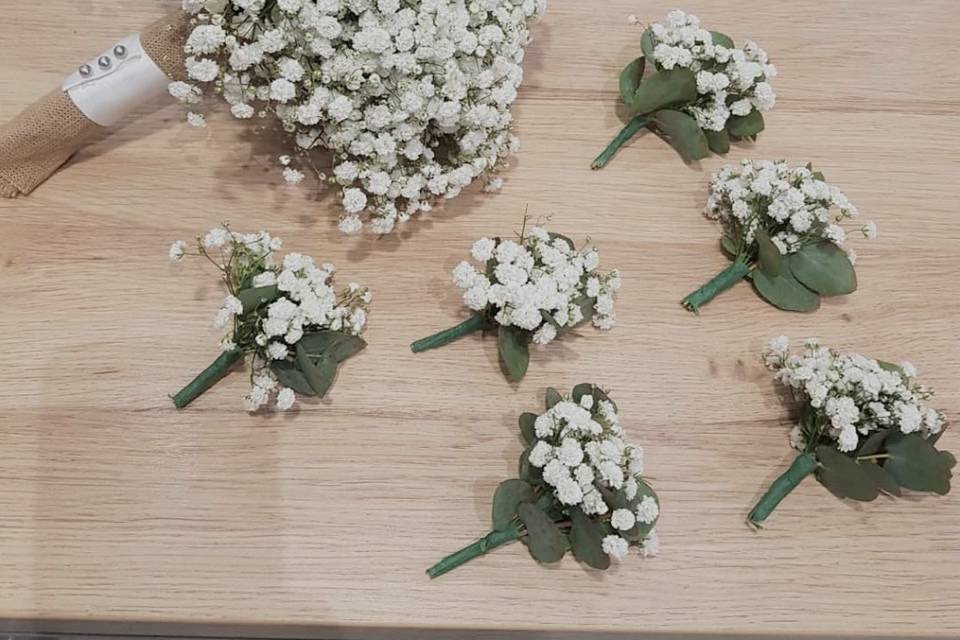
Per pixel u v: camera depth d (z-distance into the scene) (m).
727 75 0.70
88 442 0.61
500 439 0.64
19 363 0.62
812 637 0.61
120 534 0.60
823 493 0.65
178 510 0.60
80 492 0.60
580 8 0.77
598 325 0.65
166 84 0.66
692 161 0.73
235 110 0.62
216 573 0.59
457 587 0.60
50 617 0.58
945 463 0.62
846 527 0.64
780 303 0.69
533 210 0.70
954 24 0.81
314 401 0.63
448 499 0.62
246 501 0.61
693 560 0.62
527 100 0.73
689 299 0.68
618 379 0.66
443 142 0.69
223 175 0.68
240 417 0.63
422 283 0.67
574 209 0.70
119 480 0.61
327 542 0.60
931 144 0.76
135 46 0.65
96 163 0.68
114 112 0.66
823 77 0.77
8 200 0.66
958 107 0.77
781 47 0.78
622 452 0.59
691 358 0.67
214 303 0.65
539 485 0.60
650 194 0.71
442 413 0.64
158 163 0.68
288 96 0.60
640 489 0.60
